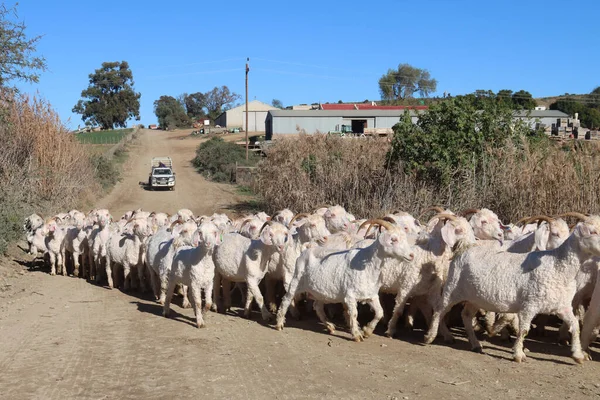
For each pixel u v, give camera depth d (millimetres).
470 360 9055
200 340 10414
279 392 7785
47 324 11688
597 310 8938
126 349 9898
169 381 8289
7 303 13844
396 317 10531
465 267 9406
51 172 31328
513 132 20172
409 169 20469
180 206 37188
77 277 17688
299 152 28531
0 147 28641
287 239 11828
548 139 20328
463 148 20000
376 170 22125
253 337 10633
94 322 11828
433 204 19047
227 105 175000
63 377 8508
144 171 59125
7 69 27344
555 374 8336
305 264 10984
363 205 20578
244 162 54812
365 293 10203
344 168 23484
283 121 60656
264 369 8750
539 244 9195
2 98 28781
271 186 28266
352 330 10273
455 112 20094
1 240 20469
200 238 11023
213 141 65125
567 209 15508
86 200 36188
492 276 9062
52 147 32125
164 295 13477
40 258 21156
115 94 130125
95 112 127688
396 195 20094
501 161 18672
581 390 7680
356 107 72625
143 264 15148
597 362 8906
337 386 7961
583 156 16375
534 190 16312
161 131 124062
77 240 17594
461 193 18750
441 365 8812
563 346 9891
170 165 50469
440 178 19984
